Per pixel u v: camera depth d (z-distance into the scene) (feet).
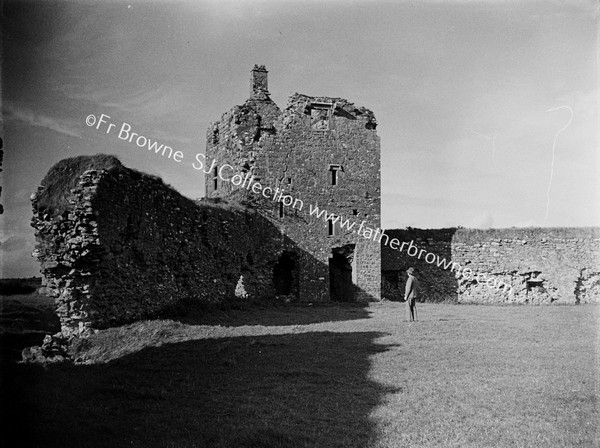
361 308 100.63
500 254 125.80
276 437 30.32
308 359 48.11
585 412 35.47
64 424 30.99
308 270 115.55
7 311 56.49
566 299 121.70
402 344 56.13
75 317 53.78
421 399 37.58
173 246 70.90
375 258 118.83
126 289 60.03
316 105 118.73
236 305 87.92
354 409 35.37
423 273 129.80
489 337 61.62
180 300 73.51
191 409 34.45
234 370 43.80
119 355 48.47
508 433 31.94
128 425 31.32
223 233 88.63
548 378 42.98
